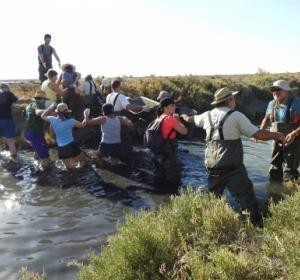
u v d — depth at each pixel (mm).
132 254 4270
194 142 13141
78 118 12289
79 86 12578
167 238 4621
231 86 20000
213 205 5273
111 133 9797
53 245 5742
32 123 9836
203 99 16969
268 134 6219
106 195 7938
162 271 4102
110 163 10219
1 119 10727
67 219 6738
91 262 4781
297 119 7543
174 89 16547
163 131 8648
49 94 11555
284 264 4105
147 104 12461
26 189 8336
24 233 6164
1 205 7418
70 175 9281
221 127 6266
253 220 6168
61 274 4926
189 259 4195
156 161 8797
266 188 7953
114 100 11062
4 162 10430
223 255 4031
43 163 10070
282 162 8445
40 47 15516
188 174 9328
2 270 5020
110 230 6258
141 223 4715
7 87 10852
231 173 6305
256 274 3930
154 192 8078
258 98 20734
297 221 4938
